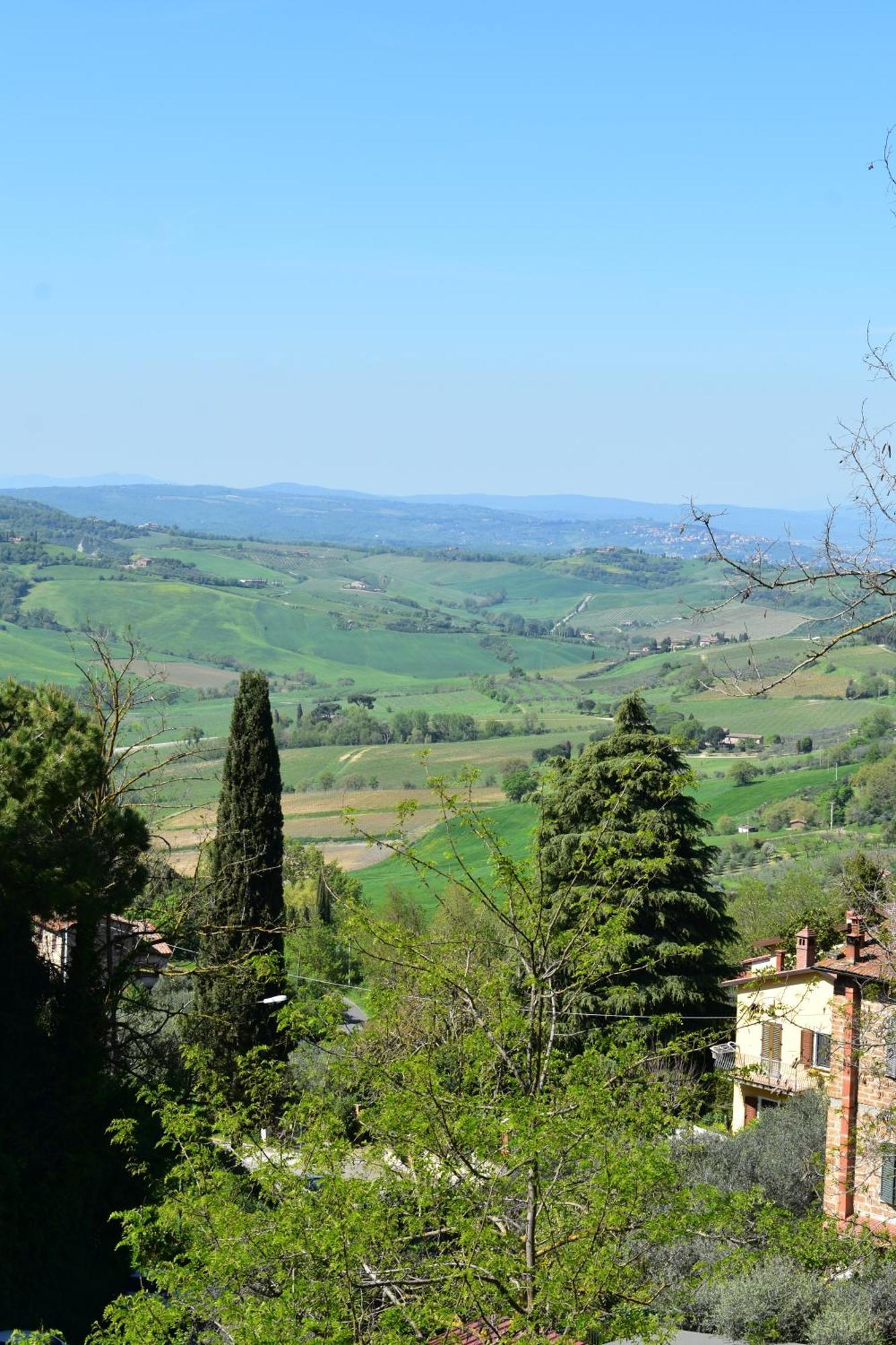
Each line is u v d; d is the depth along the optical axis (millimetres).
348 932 14781
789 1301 19125
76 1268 28328
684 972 39781
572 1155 13406
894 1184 25359
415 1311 12844
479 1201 13367
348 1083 14766
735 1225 14891
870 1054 25047
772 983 37469
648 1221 13398
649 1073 15289
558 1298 12453
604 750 42344
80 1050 29906
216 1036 38625
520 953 14383
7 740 32031
